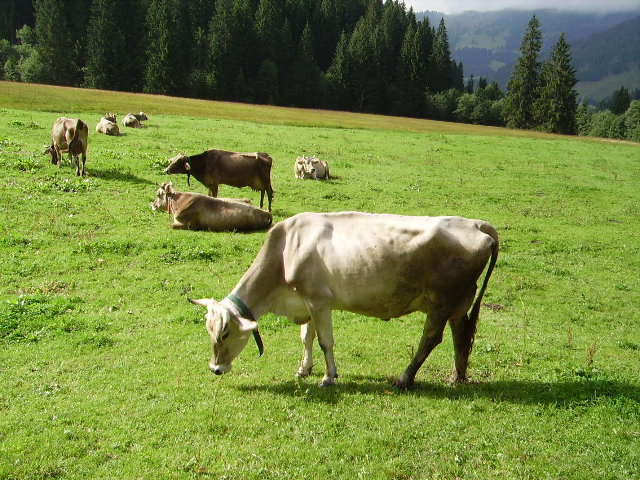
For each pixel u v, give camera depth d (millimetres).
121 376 8445
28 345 9391
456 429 7043
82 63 98812
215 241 15320
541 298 13688
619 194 27859
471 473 6137
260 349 8336
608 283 15164
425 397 7863
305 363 8609
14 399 7617
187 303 11578
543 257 17281
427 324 8016
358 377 8625
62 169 20984
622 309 13297
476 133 56281
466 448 6617
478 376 8852
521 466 6266
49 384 8094
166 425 7008
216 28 104188
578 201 25922
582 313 12859
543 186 28422
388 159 32344
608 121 118750
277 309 8516
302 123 47188
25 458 6227
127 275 12875
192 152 27000
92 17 97062
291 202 21203
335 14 137500
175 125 36125
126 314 10906
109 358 9078
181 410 7406
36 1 108312
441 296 7840
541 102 97500
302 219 8273
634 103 116812
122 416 7203
